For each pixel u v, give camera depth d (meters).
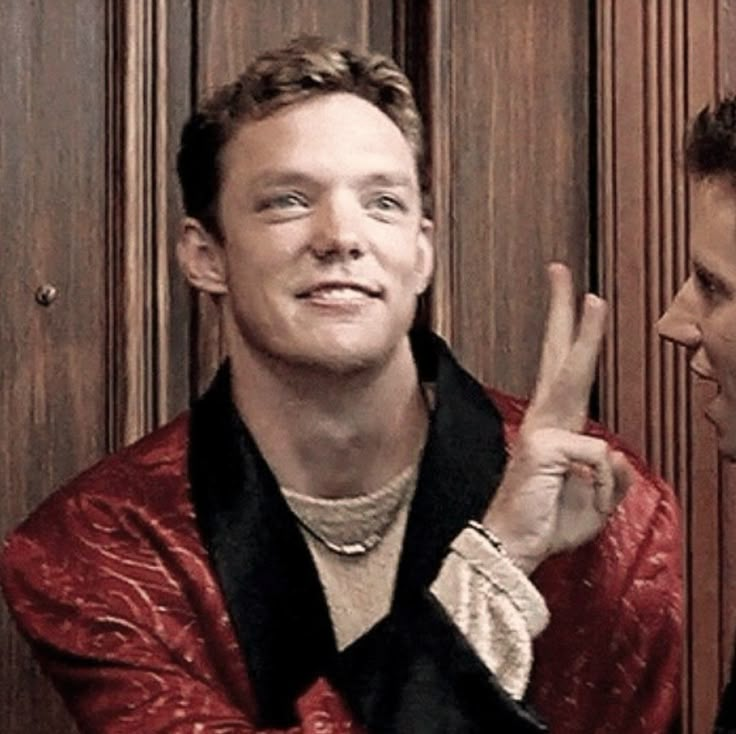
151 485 2.58
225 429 2.59
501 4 3.30
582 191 3.34
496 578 2.41
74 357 3.08
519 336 3.30
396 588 2.53
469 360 3.27
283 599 2.52
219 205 2.57
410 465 2.62
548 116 3.33
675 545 2.67
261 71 2.55
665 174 3.32
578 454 2.43
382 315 2.49
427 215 2.84
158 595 2.51
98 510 2.56
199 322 3.12
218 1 3.17
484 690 2.35
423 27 3.25
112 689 2.47
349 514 2.58
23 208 3.06
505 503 2.44
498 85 3.30
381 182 2.51
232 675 2.50
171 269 3.11
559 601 2.59
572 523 2.46
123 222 3.08
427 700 2.35
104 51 3.11
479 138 3.29
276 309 2.48
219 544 2.52
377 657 2.39
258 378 2.57
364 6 3.26
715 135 2.36
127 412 3.08
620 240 3.32
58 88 3.08
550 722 2.59
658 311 3.31
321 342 2.47
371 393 2.55
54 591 2.52
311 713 2.37
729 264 2.35
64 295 3.08
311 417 2.55
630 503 2.65
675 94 3.33
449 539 2.55
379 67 2.57
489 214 3.29
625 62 3.33
